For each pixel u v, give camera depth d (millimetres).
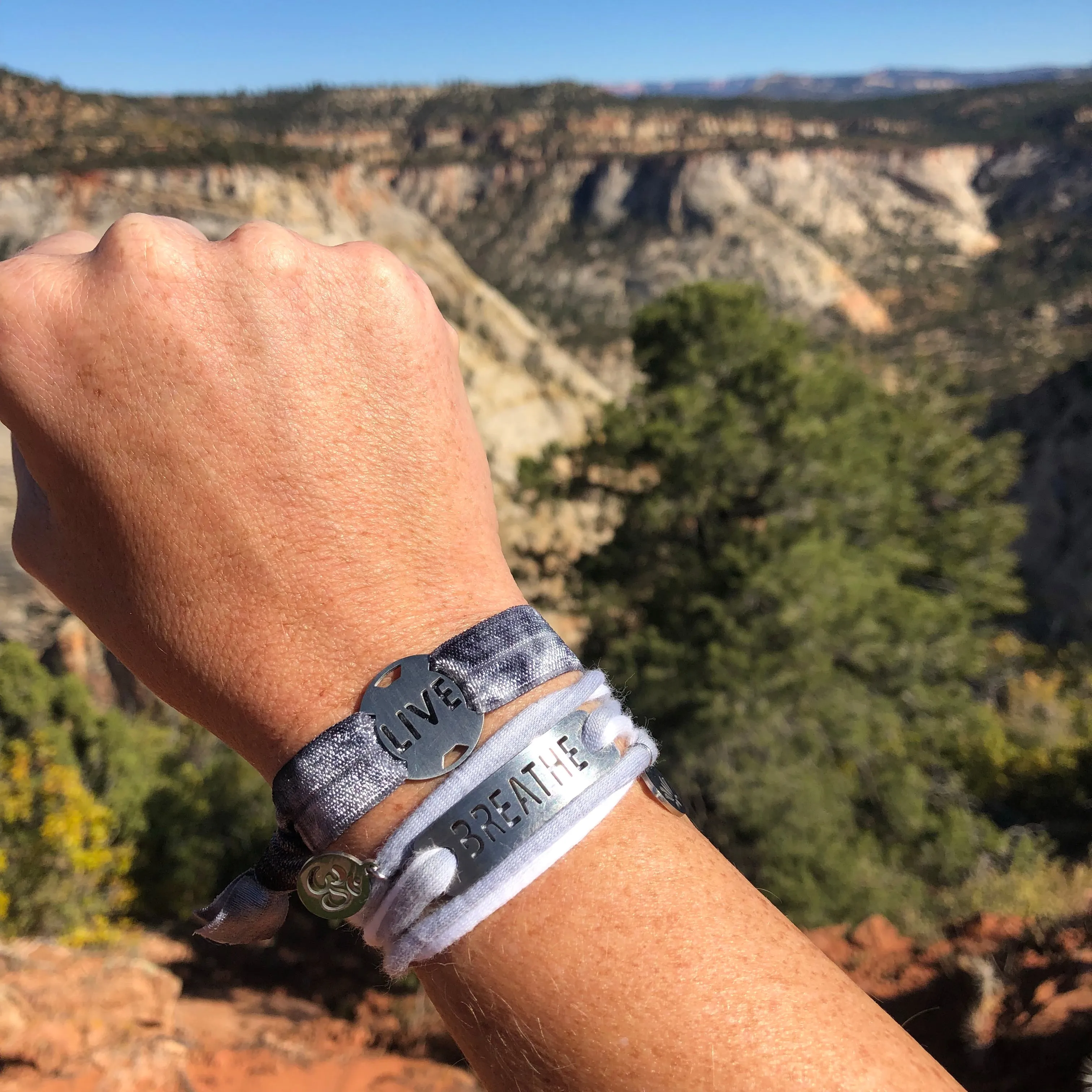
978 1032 4395
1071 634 33844
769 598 9938
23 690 10133
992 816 12094
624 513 11570
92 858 6586
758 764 9141
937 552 13883
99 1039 3471
